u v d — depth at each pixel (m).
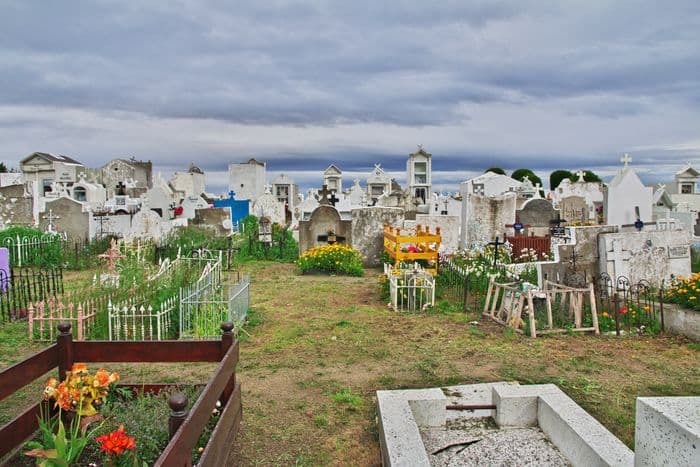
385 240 17.12
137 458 3.79
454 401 5.66
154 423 4.29
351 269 15.55
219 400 4.74
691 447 2.52
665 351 7.79
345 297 12.13
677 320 8.61
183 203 26.66
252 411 5.74
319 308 10.90
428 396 5.26
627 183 16.91
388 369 7.07
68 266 16.11
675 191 30.69
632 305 9.64
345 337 8.62
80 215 18.98
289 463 4.70
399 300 11.11
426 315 10.17
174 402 3.25
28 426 4.49
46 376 6.69
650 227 16.47
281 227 24.84
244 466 4.64
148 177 47.47
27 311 10.04
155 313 8.90
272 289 13.15
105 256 13.05
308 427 5.37
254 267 17.12
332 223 18.00
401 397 5.21
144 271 11.12
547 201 18.91
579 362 7.31
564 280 10.86
